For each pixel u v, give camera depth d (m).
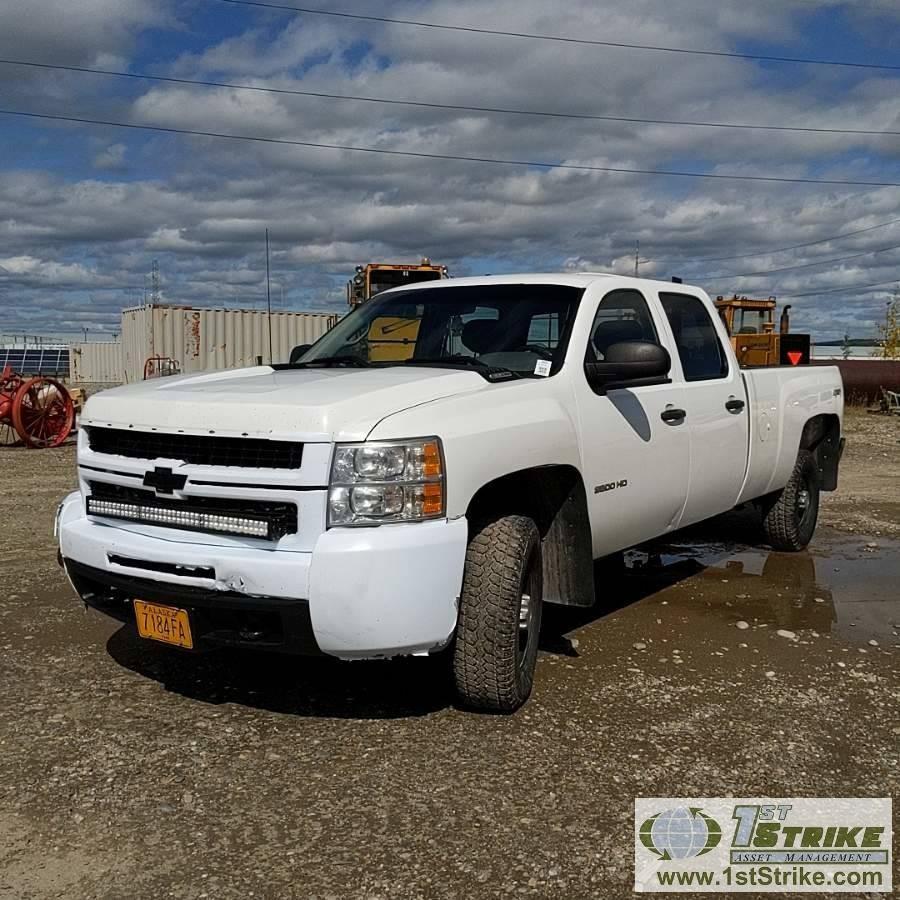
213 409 3.56
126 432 3.80
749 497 6.38
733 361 5.98
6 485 10.84
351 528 3.35
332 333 5.50
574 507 4.31
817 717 3.92
